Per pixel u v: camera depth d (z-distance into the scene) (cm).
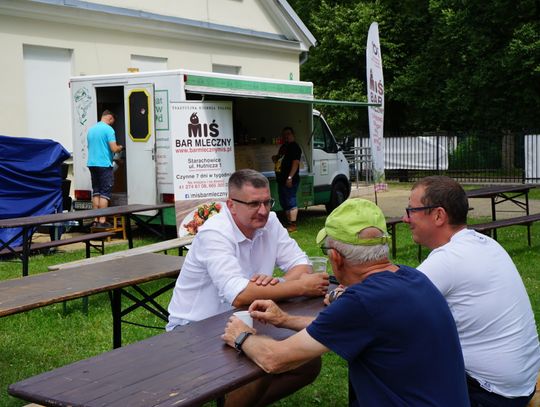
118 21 1420
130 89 1073
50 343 548
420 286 238
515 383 283
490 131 2448
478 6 2397
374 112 1219
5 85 1237
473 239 304
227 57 1734
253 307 297
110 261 505
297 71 1991
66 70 1353
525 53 2211
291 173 1152
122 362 255
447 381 229
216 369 245
